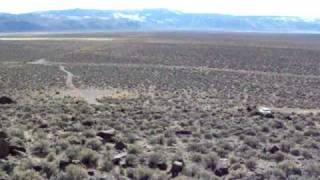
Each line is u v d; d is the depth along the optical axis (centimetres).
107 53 9869
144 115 3098
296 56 9575
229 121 2933
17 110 3189
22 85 5075
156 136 2300
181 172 1684
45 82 5375
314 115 3381
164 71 6794
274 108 3847
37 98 4072
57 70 6788
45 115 2966
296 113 3503
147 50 10688
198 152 2005
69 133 2283
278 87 5328
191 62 8212
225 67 7556
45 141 1945
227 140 2330
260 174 1667
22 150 1833
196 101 4159
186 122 2794
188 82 5600
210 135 2395
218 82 5666
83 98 4212
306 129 2750
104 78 5828
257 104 4009
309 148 2192
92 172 1612
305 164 1853
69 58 8838
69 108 3350
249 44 13750
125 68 7144
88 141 2003
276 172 1684
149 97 4331
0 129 2128
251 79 6081
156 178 1566
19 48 11356
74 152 1777
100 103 3912
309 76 6594
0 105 3444
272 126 2780
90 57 8988
